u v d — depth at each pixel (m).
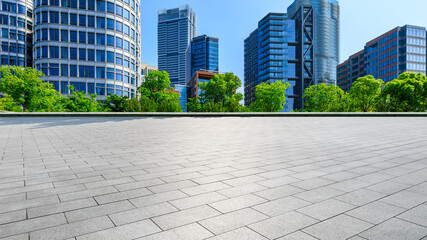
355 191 3.06
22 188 3.21
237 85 61.16
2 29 63.09
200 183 3.43
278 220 2.29
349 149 5.99
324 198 2.84
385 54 106.62
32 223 2.23
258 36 149.50
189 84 140.38
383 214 2.40
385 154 5.34
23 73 35.28
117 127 11.25
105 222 2.26
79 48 49.41
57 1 48.44
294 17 157.88
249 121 14.09
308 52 147.25
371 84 48.41
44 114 16.09
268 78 137.62
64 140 7.60
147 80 42.22
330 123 12.85
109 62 51.47
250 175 3.81
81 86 49.47
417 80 42.53
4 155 5.38
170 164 4.56
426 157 5.00
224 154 5.48
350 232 2.06
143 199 2.83
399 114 17.12
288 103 144.12
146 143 7.05
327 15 161.00
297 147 6.33
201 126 11.67
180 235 2.03
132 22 56.88
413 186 3.22
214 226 2.19
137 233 2.06
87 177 3.73
